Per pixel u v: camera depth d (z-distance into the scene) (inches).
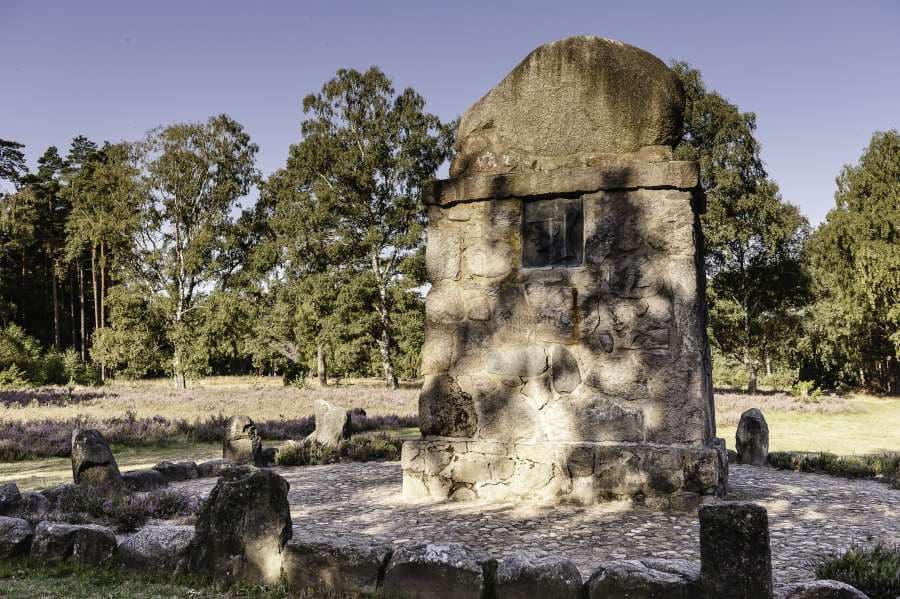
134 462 395.9
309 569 156.0
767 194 1184.8
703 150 1205.7
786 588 130.6
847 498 251.1
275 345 1667.1
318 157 1457.9
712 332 1295.5
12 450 429.7
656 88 253.1
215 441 509.0
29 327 1999.3
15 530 181.2
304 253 1499.8
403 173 1453.0
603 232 249.0
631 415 240.1
